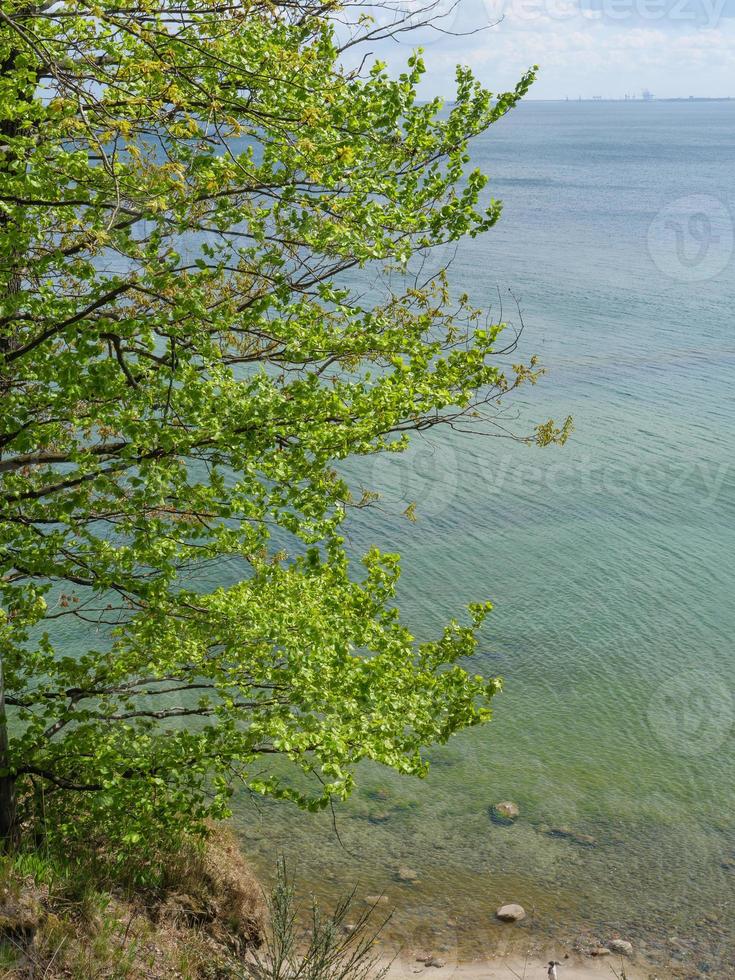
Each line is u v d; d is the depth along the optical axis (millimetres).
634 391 42125
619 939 12539
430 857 14156
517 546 27156
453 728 8844
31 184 6203
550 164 184875
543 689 19703
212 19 6941
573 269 72125
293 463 7539
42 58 5762
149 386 7402
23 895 7590
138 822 8453
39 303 6895
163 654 9125
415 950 11984
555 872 14016
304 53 7613
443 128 9188
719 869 14234
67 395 6805
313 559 7758
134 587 7781
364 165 8586
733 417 39062
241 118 7516
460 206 9047
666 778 16594
